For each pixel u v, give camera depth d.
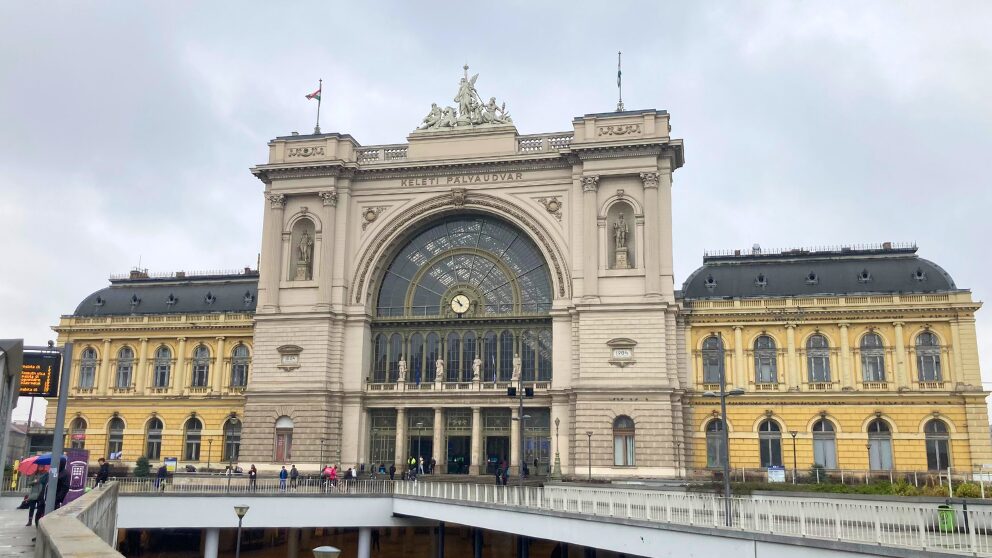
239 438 80.81
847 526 26.42
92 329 85.94
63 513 17.92
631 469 65.50
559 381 69.88
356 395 73.62
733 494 45.59
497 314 74.00
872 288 71.19
